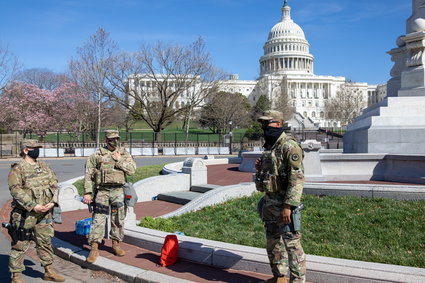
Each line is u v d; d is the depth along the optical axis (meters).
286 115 65.62
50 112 51.41
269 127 4.21
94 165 5.83
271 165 4.09
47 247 5.12
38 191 4.93
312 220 6.70
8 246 7.07
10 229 4.92
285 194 3.99
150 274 4.94
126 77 43.66
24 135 44.78
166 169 13.74
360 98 88.62
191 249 5.38
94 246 5.62
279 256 4.20
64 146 42.03
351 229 6.11
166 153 40.09
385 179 10.77
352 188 7.86
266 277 4.64
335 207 7.24
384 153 11.50
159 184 10.76
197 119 68.12
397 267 4.17
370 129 12.41
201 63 43.84
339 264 4.34
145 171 16.05
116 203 5.74
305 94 121.06
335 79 124.25
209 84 45.28
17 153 33.00
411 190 7.32
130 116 58.38
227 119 58.72
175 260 5.34
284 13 129.38
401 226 6.02
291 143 4.00
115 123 59.59
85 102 47.00
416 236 5.57
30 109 49.97
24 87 50.31
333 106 86.50
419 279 3.81
